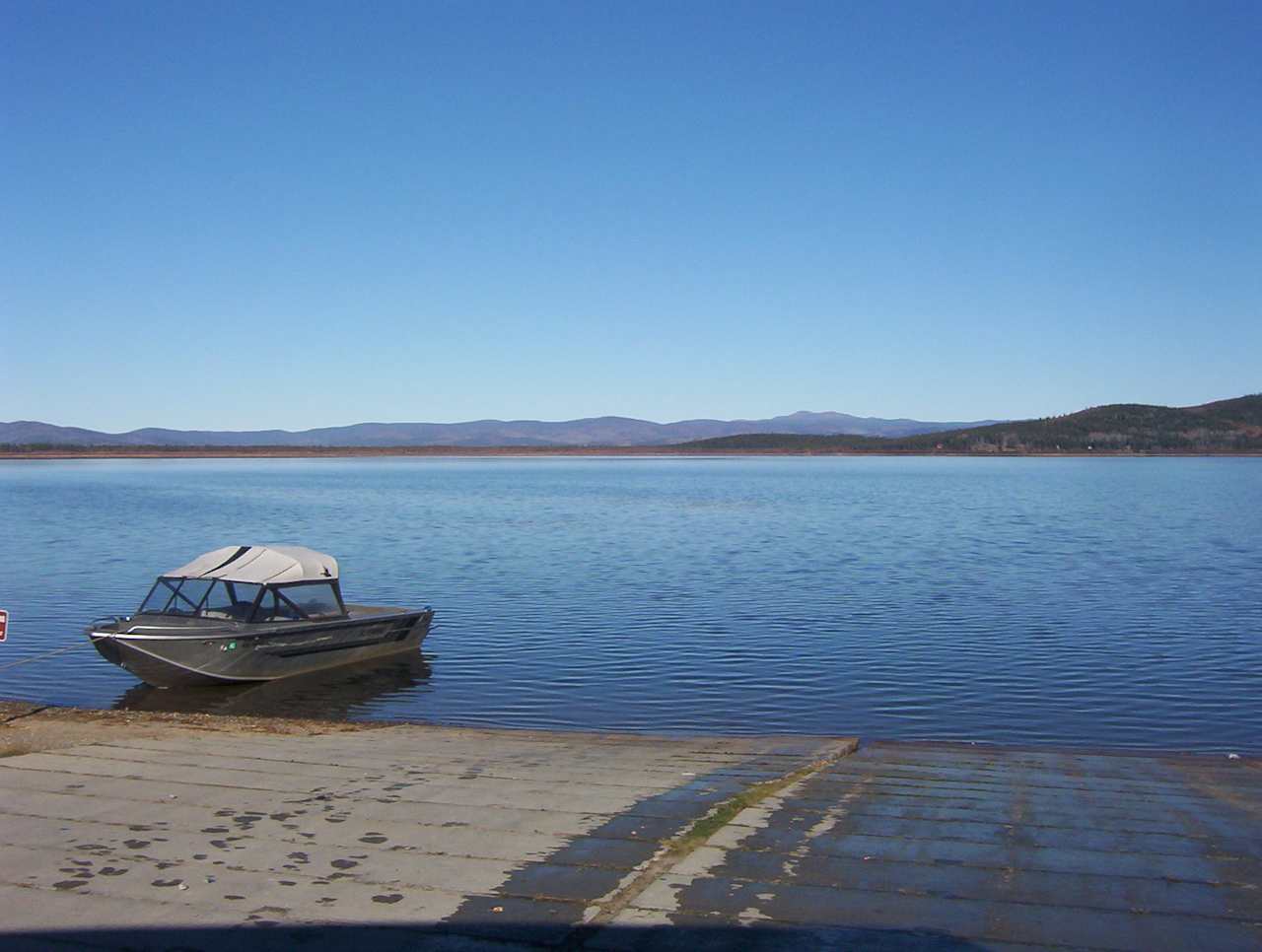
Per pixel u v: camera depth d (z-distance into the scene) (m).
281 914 6.12
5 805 8.52
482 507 69.88
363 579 32.25
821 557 38.66
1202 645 21.83
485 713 16.94
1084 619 24.89
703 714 16.77
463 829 7.86
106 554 38.69
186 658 18.11
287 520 56.75
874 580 31.88
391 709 17.28
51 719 13.58
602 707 17.22
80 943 5.72
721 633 23.20
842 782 10.12
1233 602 27.45
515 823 8.04
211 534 47.25
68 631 23.64
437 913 6.14
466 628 24.02
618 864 7.02
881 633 23.16
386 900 6.34
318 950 5.64
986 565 35.94
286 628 19.19
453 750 11.83
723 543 44.22
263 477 126.69
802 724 16.11
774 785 9.67
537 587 30.45
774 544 43.72
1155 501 75.75
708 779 10.01
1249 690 18.12
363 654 20.61
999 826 8.38
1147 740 15.27
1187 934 5.91
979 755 12.46
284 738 12.34
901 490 93.44
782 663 20.19
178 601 19.55
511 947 5.66
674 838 7.66
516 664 20.33
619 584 31.05
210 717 14.05
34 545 41.97
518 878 6.73
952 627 23.88
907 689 18.23
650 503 74.44
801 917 6.11
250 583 19.58
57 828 7.84
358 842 7.52
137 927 5.93
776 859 7.18
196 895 6.42
